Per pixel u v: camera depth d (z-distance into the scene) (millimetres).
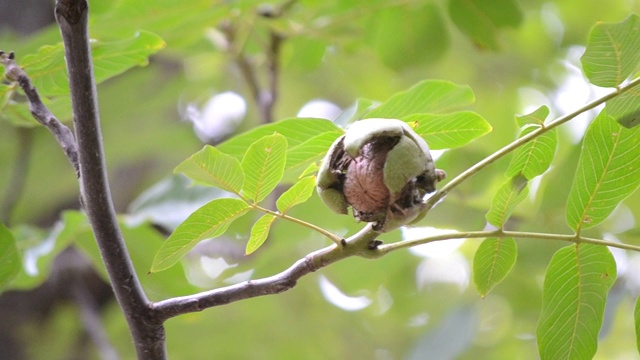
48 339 2945
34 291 2936
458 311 2471
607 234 2105
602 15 2994
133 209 2119
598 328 1869
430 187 1807
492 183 2221
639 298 1867
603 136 1858
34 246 2098
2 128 2932
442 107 1926
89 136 1821
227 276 2750
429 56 2383
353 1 2334
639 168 1858
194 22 2104
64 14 1801
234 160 1819
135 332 1847
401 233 2164
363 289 2682
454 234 1847
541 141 1860
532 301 2760
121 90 2994
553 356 1872
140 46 1924
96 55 1923
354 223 2115
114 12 2072
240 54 2465
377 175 1804
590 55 1848
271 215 1834
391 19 2355
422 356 2426
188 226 1825
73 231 2080
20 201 2961
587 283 1868
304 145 1872
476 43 2312
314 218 2283
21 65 1901
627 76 1847
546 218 2098
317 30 2381
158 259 1833
